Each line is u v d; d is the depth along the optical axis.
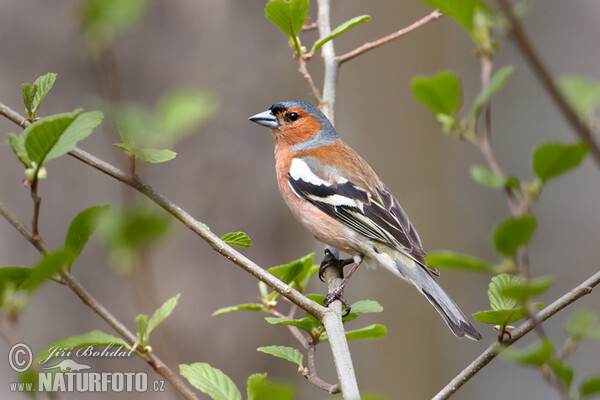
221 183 12.39
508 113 17.98
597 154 3.23
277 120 9.14
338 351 5.41
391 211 8.42
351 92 15.77
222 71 12.49
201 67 12.41
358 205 8.42
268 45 12.68
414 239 8.49
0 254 12.36
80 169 12.52
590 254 17.11
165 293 11.95
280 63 12.80
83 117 4.41
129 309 12.24
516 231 3.72
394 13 15.60
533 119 17.97
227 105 12.46
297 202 8.83
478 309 15.58
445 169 15.64
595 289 16.50
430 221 15.40
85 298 4.86
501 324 4.77
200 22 12.45
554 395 16.06
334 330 5.54
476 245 15.70
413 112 15.53
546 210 17.56
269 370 12.38
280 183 9.15
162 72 12.27
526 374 16.22
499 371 16.34
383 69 15.64
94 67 4.44
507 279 4.94
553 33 18.94
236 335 12.13
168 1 12.38
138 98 12.09
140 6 4.31
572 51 18.77
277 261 12.45
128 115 4.37
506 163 17.73
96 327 12.17
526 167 17.69
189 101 4.30
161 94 12.20
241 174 12.44
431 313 14.64
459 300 15.58
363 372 14.76
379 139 15.63
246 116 12.53
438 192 15.49
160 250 11.97
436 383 14.64
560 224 17.45
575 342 4.11
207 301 12.09
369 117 15.70
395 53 15.60
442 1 4.23
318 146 9.04
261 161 12.50
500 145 17.77
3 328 4.35
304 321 5.66
